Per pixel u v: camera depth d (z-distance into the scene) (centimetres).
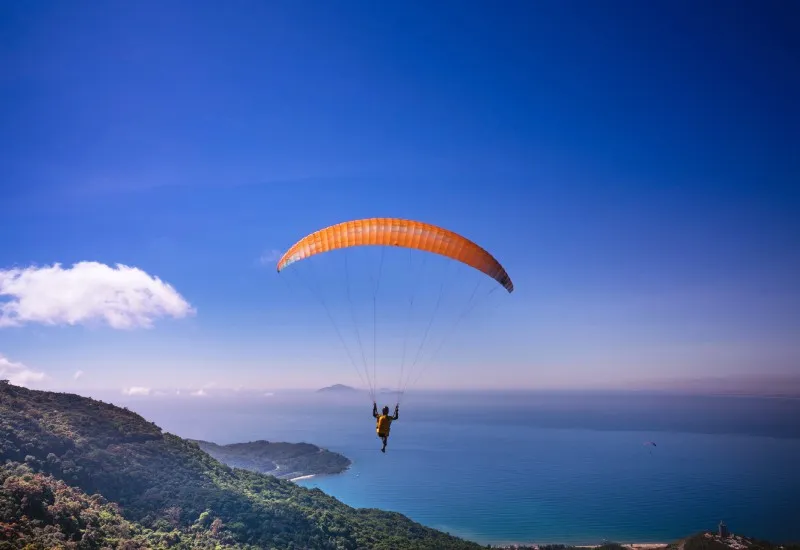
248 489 9900
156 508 7831
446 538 11544
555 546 19125
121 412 11044
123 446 9231
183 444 10781
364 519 11112
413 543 10025
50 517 5953
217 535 7494
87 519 6275
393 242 2344
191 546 6906
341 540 8844
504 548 19188
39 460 7375
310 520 9100
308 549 8012
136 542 6322
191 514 7919
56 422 9050
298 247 2428
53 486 6812
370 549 8994
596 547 19050
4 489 6028
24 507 5862
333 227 2373
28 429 8131
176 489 8519
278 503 9444
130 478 8256
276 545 7825
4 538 5200
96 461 8106
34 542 5322
